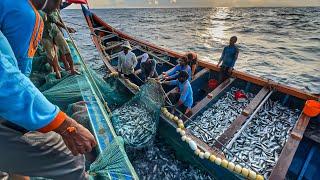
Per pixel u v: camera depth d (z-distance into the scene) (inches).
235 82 346.6
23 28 60.5
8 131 57.4
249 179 192.7
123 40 556.1
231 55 341.7
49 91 186.5
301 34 1796.3
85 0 415.5
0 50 49.0
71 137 61.9
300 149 236.5
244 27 2384.4
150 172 236.8
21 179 81.2
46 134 66.2
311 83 676.7
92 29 546.6
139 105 274.5
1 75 46.5
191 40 1491.1
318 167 217.6
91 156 119.9
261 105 281.3
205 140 256.8
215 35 1768.0
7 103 47.5
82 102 172.9
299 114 279.4
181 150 245.8
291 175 220.8
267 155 232.2
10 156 60.0
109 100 319.0
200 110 292.4
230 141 237.1
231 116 290.0
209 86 351.6
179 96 294.2
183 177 230.1
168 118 257.0
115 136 132.2
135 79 373.4
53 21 217.0
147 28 2249.0
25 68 67.4
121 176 98.7
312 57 1008.9
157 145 267.0
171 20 3491.6
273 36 1705.2
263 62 908.0
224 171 204.5
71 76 221.8
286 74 759.1
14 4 58.3
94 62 693.3
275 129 261.3
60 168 68.9
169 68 438.6
